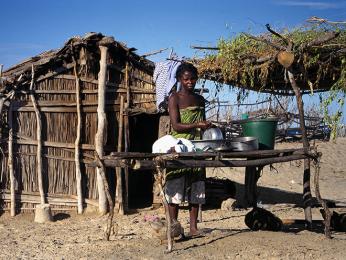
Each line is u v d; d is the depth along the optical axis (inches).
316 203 442.3
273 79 343.9
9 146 413.4
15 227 364.5
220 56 320.2
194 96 240.1
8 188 417.1
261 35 305.4
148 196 550.0
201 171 239.9
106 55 418.3
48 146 421.1
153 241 248.7
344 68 286.2
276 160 243.1
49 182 421.4
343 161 864.3
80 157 425.1
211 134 233.6
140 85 440.1
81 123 425.4
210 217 397.4
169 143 226.5
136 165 211.2
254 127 262.8
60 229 351.6
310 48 280.1
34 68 415.8
